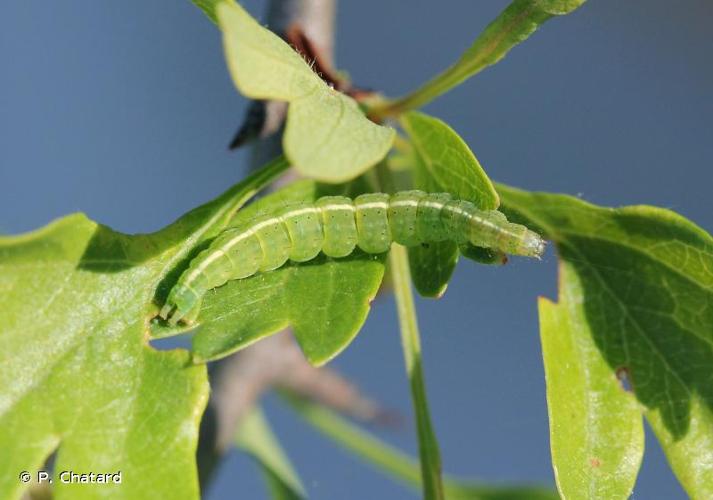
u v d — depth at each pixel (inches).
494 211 7.0
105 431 6.7
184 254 7.0
